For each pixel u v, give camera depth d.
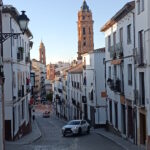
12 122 27.84
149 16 22.42
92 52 47.53
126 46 28.78
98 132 38.12
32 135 35.00
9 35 16.20
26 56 38.69
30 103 42.41
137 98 25.50
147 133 23.25
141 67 24.36
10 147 24.47
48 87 163.25
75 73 61.97
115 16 30.45
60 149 24.12
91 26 111.81
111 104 36.53
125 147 24.88
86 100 52.16
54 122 64.38
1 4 21.58
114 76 34.06
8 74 27.39
